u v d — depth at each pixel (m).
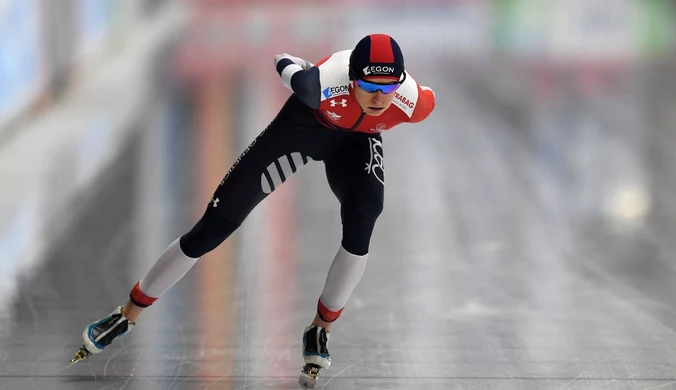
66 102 28.80
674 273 14.52
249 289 13.34
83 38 34.09
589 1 50.97
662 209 18.64
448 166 22.27
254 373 9.98
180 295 12.96
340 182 9.36
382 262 14.98
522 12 50.22
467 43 44.41
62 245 15.55
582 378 9.88
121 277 13.91
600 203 19.11
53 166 21.30
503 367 10.23
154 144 23.84
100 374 9.86
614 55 40.94
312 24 49.34
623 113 28.89
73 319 11.92
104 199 18.62
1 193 18.86
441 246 16.00
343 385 9.67
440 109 29.47
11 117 24.03
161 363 10.24
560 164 22.59
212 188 19.61
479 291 13.47
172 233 16.34
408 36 46.50
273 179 9.18
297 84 8.53
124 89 31.55
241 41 43.97
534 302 12.95
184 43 42.75
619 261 15.20
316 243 16.02
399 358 10.54
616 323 11.98
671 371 10.10
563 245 16.16
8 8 24.09
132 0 45.53
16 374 9.80
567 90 33.12
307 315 12.19
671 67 37.88
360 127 8.96
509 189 20.25
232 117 27.55
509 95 32.25
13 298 12.80
